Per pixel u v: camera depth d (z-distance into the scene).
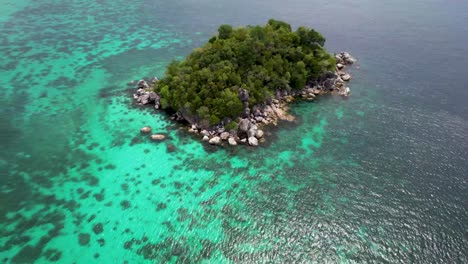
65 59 97.12
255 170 63.03
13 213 50.69
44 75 88.25
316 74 88.81
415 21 155.25
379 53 117.56
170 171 60.91
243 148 67.81
